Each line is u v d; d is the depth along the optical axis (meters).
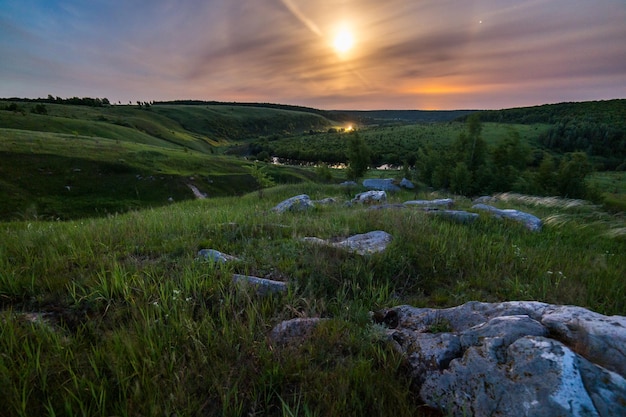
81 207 40.59
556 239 7.22
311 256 4.78
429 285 4.43
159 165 56.16
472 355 2.33
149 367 2.39
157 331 2.83
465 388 2.19
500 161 39.03
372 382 2.34
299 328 2.99
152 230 6.26
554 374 1.95
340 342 2.79
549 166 34.38
